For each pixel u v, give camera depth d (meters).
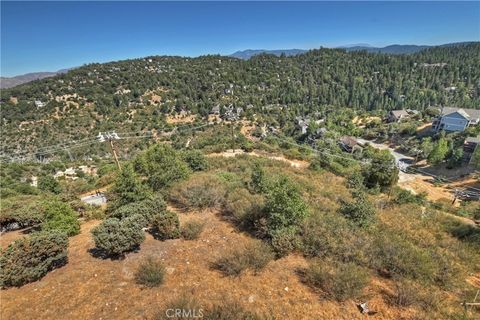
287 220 8.21
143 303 5.55
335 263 7.02
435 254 8.47
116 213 9.05
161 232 8.19
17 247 6.55
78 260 7.25
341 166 30.67
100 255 7.45
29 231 10.70
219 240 8.23
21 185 29.84
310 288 6.16
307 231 8.24
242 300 5.65
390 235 9.59
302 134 75.31
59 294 5.94
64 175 55.56
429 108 76.44
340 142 62.12
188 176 15.22
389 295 6.12
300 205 8.53
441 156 42.59
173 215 8.30
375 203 15.03
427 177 38.94
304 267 7.02
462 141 48.44
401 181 36.09
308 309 5.52
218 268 6.78
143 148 90.75
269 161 26.55
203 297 5.70
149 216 8.88
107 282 6.26
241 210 9.48
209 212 10.43
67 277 6.50
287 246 7.47
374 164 24.19
